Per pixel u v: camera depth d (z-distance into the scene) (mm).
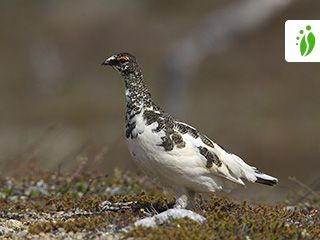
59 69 43500
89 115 34031
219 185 9273
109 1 51125
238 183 9305
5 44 46719
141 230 8531
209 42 37875
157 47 44344
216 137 28703
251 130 29188
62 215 10141
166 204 10000
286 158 26031
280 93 35688
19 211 10516
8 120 33969
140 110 9195
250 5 39375
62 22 49750
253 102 34812
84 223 9047
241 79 38000
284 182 24328
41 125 32781
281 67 38594
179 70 36062
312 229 9023
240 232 8555
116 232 8852
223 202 10359
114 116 33844
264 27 40594
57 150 25250
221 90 37000
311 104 33844
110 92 39438
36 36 47281
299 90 35875
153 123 9008
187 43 37500
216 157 9086
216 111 34000
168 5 49656
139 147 9078
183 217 8789
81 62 44500
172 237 8258
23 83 41500
